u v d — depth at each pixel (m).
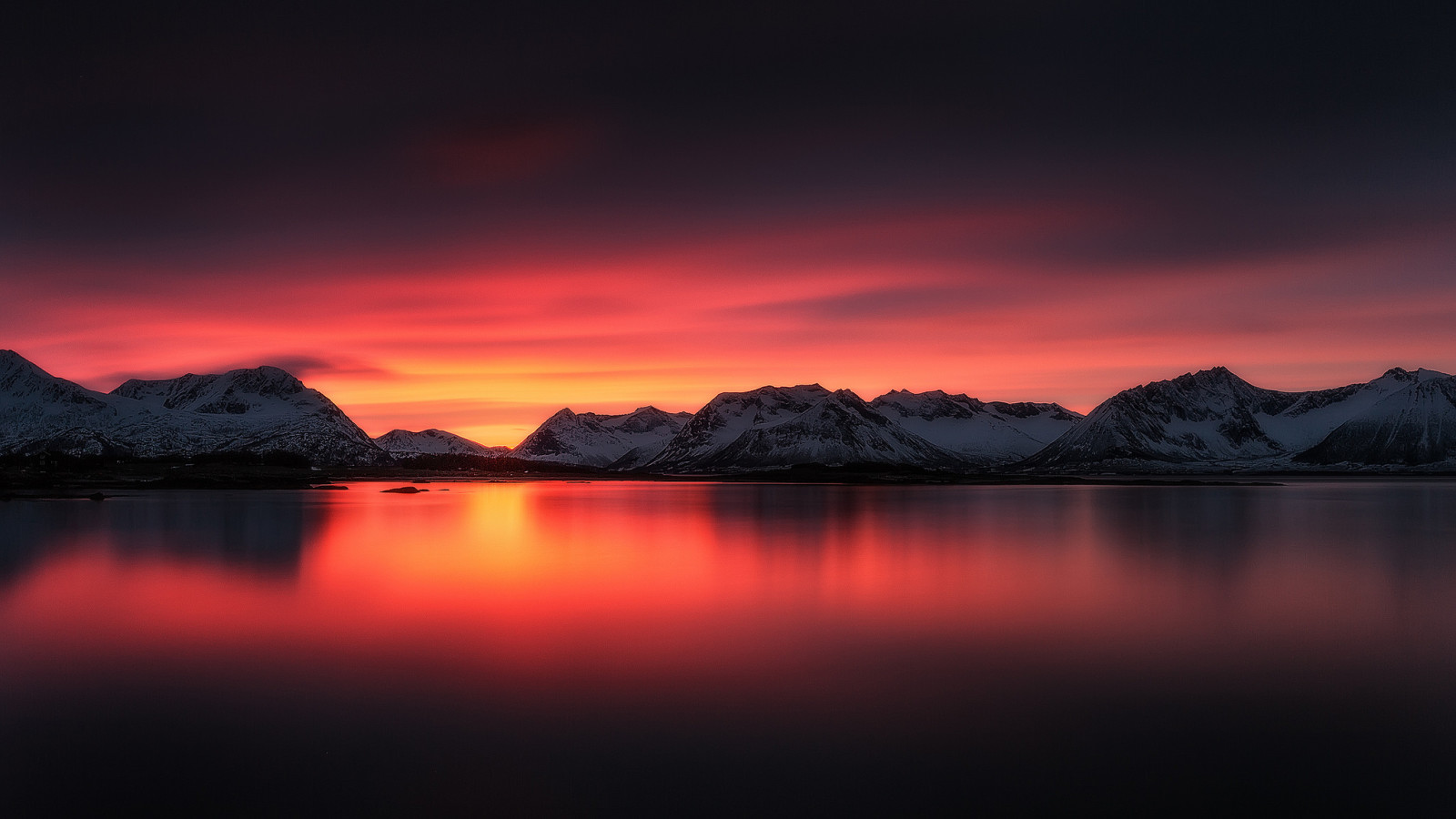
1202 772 17.03
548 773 16.91
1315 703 21.09
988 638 27.91
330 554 51.09
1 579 40.09
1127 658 25.25
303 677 23.09
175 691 21.84
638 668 24.06
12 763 17.31
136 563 45.84
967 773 16.94
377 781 16.52
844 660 24.97
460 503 130.50
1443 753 17.98
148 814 15.20
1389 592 37.16
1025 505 118.38
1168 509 109.00
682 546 57.53
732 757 17.66
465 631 28.70
